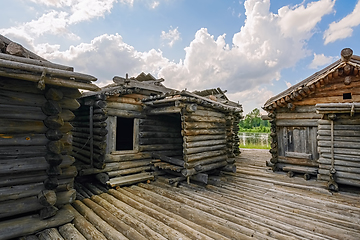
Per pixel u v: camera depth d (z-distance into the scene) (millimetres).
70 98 4125
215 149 7398
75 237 3150
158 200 4848
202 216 3955
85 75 3668
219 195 5262
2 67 2838
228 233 3324
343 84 6668
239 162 10180
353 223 3760
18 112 3457
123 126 11375
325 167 6422
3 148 3326
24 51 3639
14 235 3070
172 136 8398
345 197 5195
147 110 7395
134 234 3230
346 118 5902
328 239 3213
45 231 3316
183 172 6109
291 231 3449
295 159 7594
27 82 3529
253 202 4793
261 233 3361
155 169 7188
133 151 7047
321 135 6371
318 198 5117
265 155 12875
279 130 8102
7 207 3283
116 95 6566
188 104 6078
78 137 7992
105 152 6324
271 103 7887
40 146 3682
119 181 5945
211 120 7215
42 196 3473
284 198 5121
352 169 5562
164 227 3451
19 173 3467
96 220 3719
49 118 3672
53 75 3352
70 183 4230
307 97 7387
